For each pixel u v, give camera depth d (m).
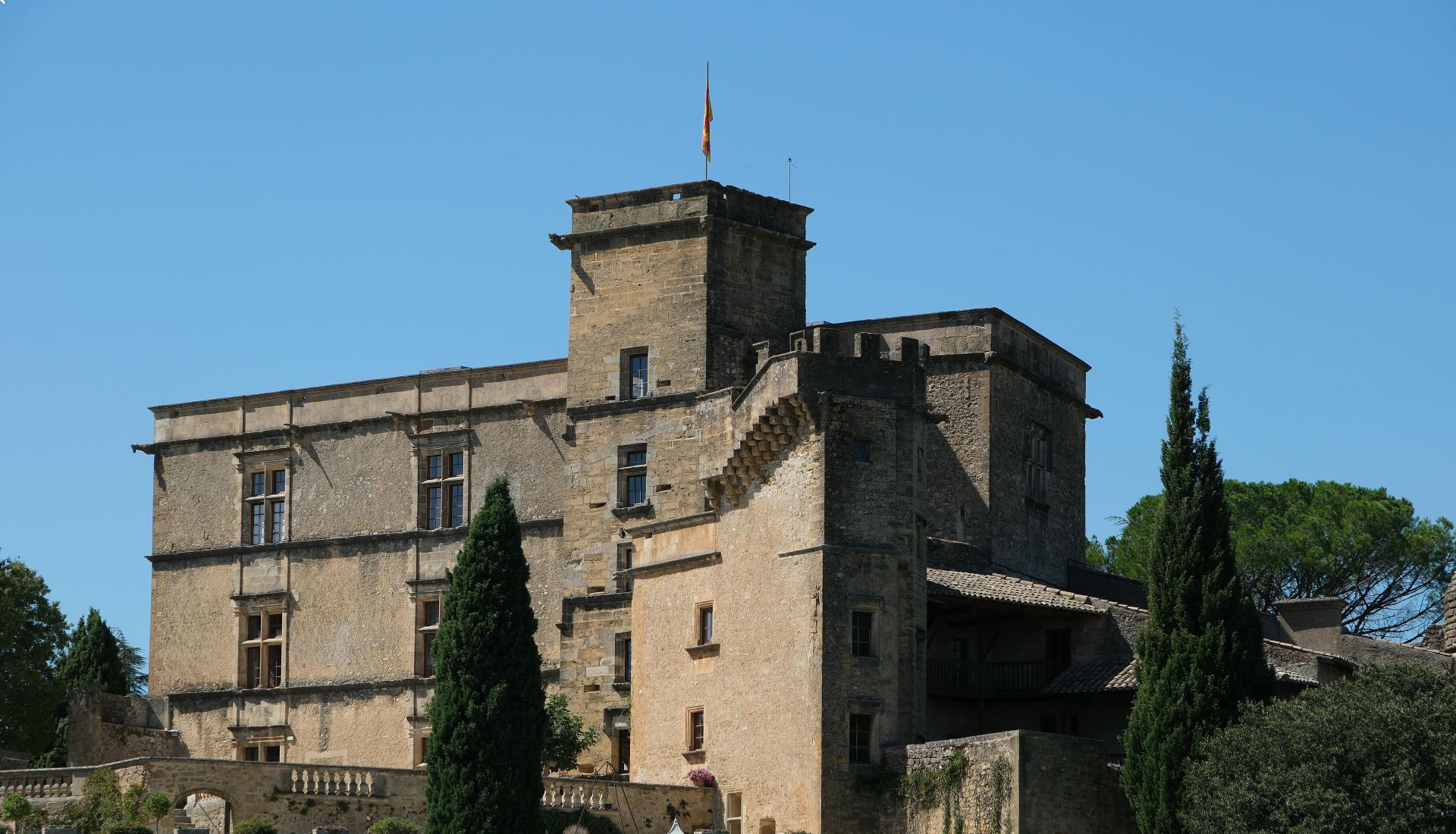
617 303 88.19
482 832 68.31
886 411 74.00
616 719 85.31
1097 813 68.12
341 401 96.38
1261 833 62.25
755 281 87.75
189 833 66.19
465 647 70.25
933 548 84.19
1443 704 63.09
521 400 91.81
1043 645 79.75
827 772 70.88
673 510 85.56
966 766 68.75
